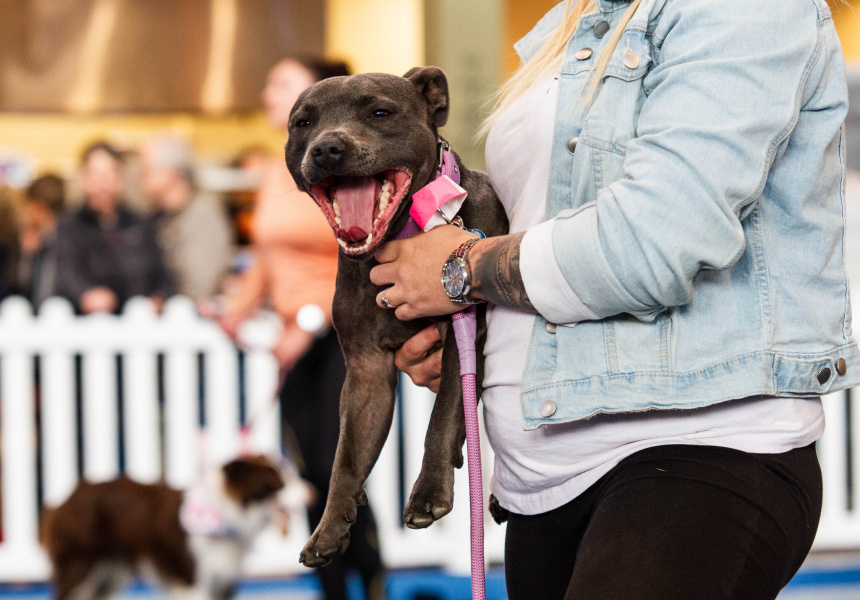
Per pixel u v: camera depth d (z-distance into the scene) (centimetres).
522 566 169
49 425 484
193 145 810
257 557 484
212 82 809
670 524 132
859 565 482
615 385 142
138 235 550
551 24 178
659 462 140
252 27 803
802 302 142
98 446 486
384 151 169
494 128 173
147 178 555
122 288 548
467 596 440
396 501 482
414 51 802
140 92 808
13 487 480
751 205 136
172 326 488
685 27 139
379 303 168
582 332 146
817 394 142
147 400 488
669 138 131
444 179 168
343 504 172
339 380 356
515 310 157
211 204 566
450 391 171
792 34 134
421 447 480
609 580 128
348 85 178
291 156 184
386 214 168
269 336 480
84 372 486
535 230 143
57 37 795
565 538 160
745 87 131
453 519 470
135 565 418
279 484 419
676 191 128
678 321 141
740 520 132
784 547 135
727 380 138
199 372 499
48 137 802
